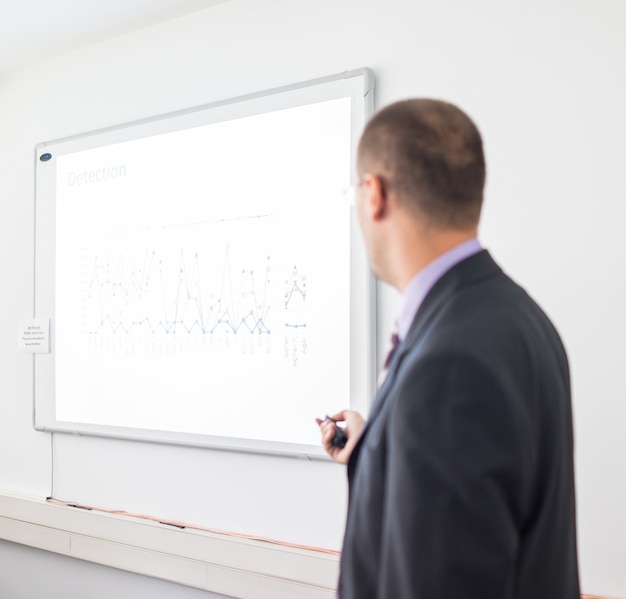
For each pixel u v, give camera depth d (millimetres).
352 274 1585
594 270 1321
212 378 1804
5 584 2225
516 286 727
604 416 1302
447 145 687
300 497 1665
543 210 1375
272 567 1658
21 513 2145
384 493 629
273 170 1713
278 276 1698
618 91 1303
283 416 1677
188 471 1860
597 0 1325
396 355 689
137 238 1964
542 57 1383
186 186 1869
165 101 1950
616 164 1303
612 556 1282
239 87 1810
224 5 1843
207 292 1823
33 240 2223
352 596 643
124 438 1965
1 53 2172
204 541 1776
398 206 707
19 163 2275
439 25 1509
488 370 575
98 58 2102
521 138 1402
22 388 2221
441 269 691
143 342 1941
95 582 2020
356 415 886
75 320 2088
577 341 1334
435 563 541
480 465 546
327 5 1671
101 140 2049
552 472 650
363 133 750
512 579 559
